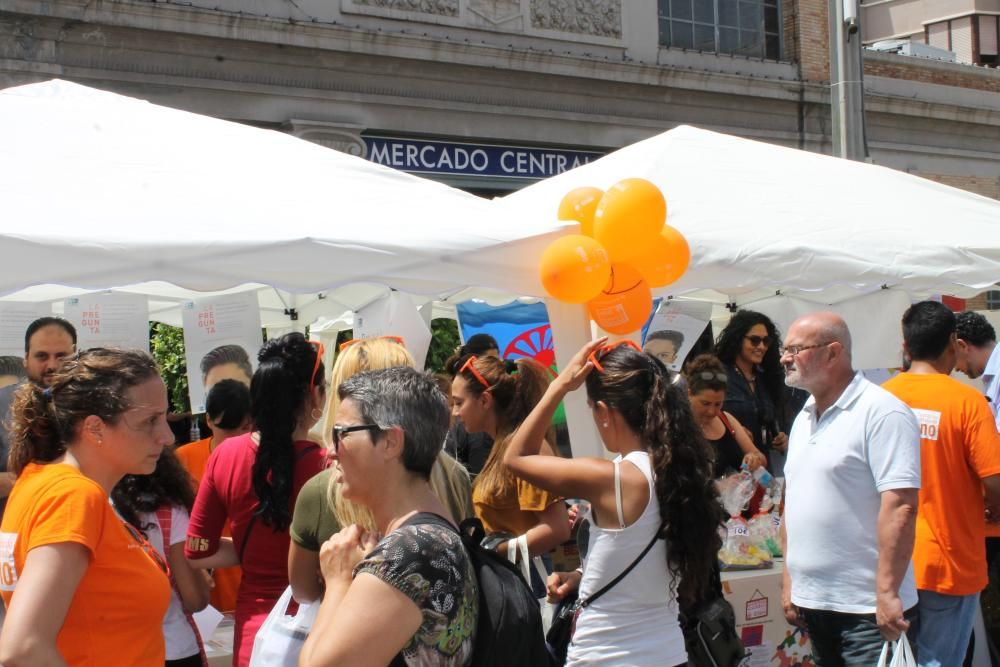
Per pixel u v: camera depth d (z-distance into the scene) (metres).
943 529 4.09
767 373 6.31
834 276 5.13
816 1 15.74
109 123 4.55
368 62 11.70
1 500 3.94
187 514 3.50
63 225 3.58
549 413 3.12
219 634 4.02
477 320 7.30
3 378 4.98
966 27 22.69
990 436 4.05
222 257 3.69
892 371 7.16
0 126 4.32
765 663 4.33
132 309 5.46
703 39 14.95
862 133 10.00
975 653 4.80
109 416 2.43
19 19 9.64
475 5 12.45
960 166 17.62
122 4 10.01
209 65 10.77
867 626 3.51
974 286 5.58
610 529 2.94
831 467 3.56
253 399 3.23
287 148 4.96
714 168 5.79
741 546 4.49
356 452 2.10
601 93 13.62
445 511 2.16
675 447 2.92
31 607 2.18
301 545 2.77
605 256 4.21
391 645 1.90
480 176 12.89
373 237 4.00
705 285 4.86
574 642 3.01
